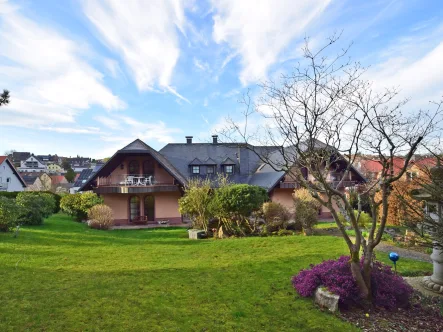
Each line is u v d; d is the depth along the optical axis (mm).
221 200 14852
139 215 22828
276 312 5438
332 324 4992
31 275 7191
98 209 18016
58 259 8922
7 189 41531
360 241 5793
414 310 5703
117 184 22859
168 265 8539
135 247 11461
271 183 21594
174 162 26422
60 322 4906
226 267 8258
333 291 5680
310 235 14594
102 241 12523
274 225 15703
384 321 5172
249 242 12078
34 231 13328
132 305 5641
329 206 5930
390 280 6023
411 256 10242
